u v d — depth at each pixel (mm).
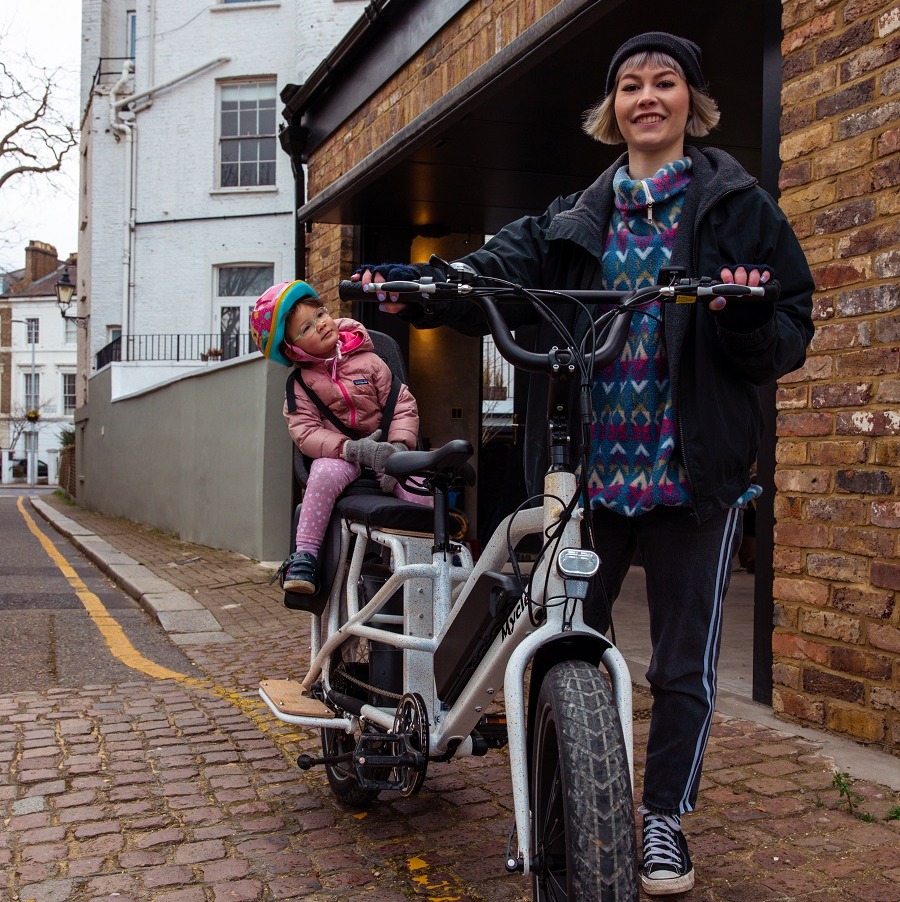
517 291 2176
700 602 2484
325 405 3287
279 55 19781
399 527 2930
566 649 2086
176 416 13523
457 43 6254
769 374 2328
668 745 2500
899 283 3555
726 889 2604
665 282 2150
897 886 2617
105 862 2857
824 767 3463
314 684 3402
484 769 3623
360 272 2410
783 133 4086
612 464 2488
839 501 3783
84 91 25531
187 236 20297
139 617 7219
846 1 3777
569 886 1793
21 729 4191
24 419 58062
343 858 2875
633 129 2461
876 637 3619
